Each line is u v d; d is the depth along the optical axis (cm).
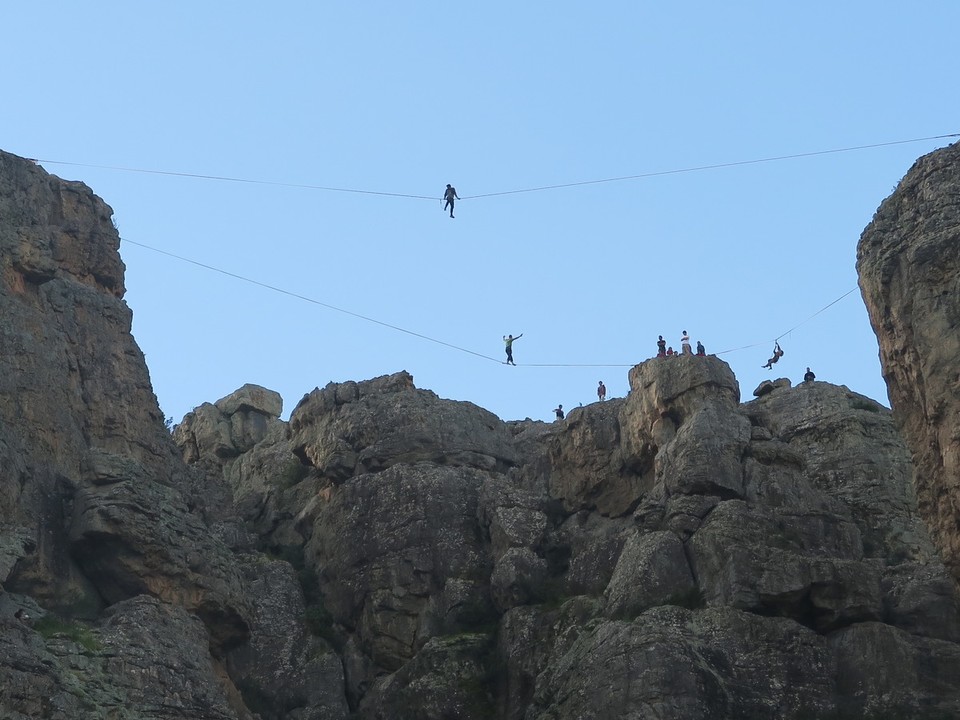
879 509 11431
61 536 10356
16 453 10306
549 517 11962
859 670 9900
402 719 10719
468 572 11631
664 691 9556
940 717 9656
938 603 10331
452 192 12900
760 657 9875
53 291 11531
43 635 9625
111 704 9381
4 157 11681
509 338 13812
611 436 12181
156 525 10575
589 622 10550
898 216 9075
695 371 11606
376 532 11938
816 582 10212
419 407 12825
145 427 11669
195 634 10406
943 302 8544
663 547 10569
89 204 12150
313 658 11375
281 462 13625
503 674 10781
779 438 11988
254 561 12150
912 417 8700
